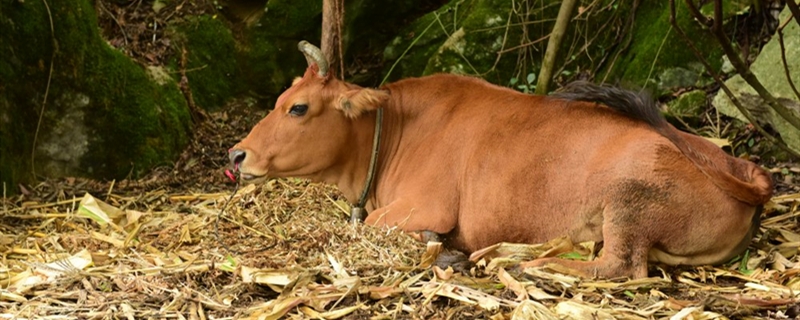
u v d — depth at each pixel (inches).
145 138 327.9
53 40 314.8
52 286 207.9
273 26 370.9
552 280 201.9
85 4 329.7
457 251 225.1
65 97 318.0
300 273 201.8
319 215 256.5
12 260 234.5
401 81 249.1
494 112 231.5
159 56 362.6
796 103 287.4
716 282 212.1
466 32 356.8
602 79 347.3
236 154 236.4
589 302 193.6
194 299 197.5
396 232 226.4
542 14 353.4
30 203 290.5
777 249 227.6
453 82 244.1
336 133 238.4
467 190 228.5
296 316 189.2
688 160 209.3
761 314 190.1
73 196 294.0
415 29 372.2
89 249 238.7
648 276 214.1
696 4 335.6
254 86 371.6
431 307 191.6
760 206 216.5
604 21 351.6
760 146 305.1
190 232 249.1
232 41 373.1
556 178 217.3
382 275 209.0
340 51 274.8
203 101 361.4
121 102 327.6
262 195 272.8
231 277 211.9
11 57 305.9
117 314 191.0
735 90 303.9
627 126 216.2
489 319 185.0
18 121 307.0
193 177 324.2
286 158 237.0
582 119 220.4
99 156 321.1
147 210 287.3
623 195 208.7
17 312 193.6
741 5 328.5
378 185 245.4
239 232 248.1
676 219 208.7
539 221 219.5
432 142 237.1
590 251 213.5
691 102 322.0
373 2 373.1
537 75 354.0
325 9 279.1
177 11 373.7
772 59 297.1
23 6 309.9
